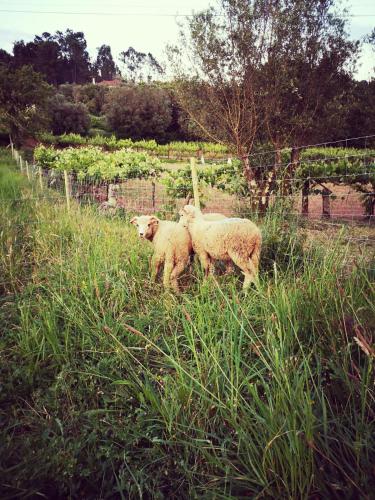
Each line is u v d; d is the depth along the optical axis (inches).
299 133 446.6
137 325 144.5
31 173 693.3
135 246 222.4
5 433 104.0
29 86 1611.7
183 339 139.0
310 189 439.5
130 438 101.0
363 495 74.2
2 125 1560.0
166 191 446.0
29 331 146.3
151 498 89.4
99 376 120.6
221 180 441.7
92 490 93.7
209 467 92.7
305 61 423.5
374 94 576.7
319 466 81.7
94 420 106.5
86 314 150.8
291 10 409.1
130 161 561.6
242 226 175.2
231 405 93.6
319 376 96.3
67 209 316.8
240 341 106.3
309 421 80.0
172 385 112.8
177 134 2292.1
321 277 144.7
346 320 116.2
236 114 430.3
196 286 183.2
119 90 2294.5
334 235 216.2
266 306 137.3
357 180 420.2
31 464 93.4
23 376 124.3
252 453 85.3
